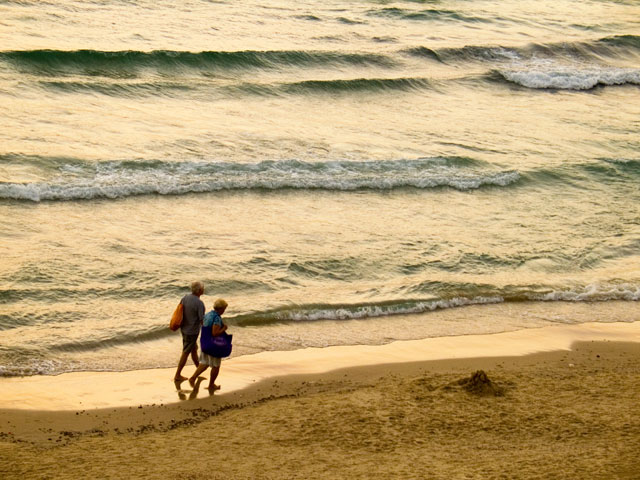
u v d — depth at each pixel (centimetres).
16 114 6131
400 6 10319
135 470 2367
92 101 6625
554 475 2261
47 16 8319
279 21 9250
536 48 9544
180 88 7138
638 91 8675
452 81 8231
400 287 4312
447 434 2694
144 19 8638
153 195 5181
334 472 2338
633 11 11694
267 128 6488
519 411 2895
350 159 6006
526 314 4138
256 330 3738
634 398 3062
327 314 3947
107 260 4300
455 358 3550
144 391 3105
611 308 4288
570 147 6775
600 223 5469
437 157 6188
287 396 3097
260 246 4641
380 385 3188
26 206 4847
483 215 5444
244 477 2302
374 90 7700
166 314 3822
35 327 3600
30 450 2542
